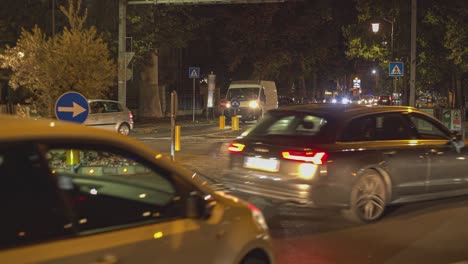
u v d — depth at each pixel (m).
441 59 32.81
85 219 3.19
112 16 29.16
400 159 8.02
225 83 49.59
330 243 6.94
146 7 30.02
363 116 7.96
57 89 14.08
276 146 7.68
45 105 14.22
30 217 2.87
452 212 8.75
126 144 3.51
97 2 29.06
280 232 7.42
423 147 8.35
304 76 52.81
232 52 42.34
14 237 2.79
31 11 27.98
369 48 34.47
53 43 14.62
